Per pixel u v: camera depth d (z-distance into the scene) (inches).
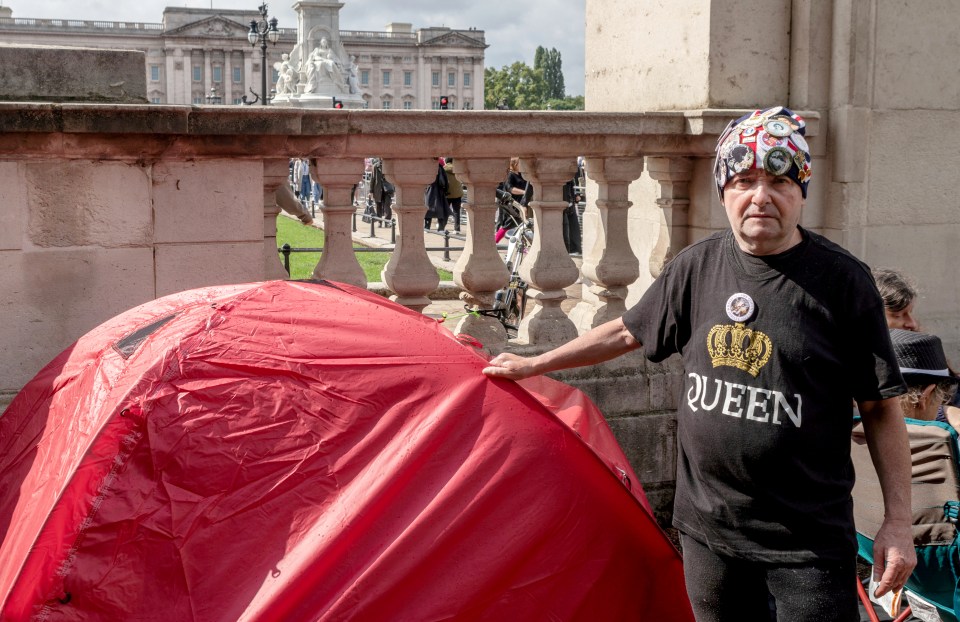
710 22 200.5
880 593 94.5
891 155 210.1
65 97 163.2
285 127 165.3
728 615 102.0
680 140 198.1
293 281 132.9
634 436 194.4
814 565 94.6
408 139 176.9
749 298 95.7
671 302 103.7
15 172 156.5
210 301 128.2
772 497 95.3
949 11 210.5
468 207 190.9
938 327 221.1
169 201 165.8
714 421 96.7
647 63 226.2
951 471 128.9
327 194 179.8
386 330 122.5
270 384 114.9
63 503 107.0
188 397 112.5
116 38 4392.2
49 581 104.5
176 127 158.4
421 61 4746.6
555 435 118.3
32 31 4306.1
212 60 4483.3
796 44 205.8
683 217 209.8
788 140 93.7
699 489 101.1
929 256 217.8
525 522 113.3
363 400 115.9
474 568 109.4
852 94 203.5
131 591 104.0
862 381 94.6
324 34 1784.0
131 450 109.3
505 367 119.3
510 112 180.5
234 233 170.4
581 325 216.1
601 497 119.6
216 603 103.0
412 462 111.5
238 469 109.4
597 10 251.0
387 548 106.6
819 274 94.1
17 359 161.0
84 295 163.3
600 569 118.0
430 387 117.6
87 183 160.7
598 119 188.1
